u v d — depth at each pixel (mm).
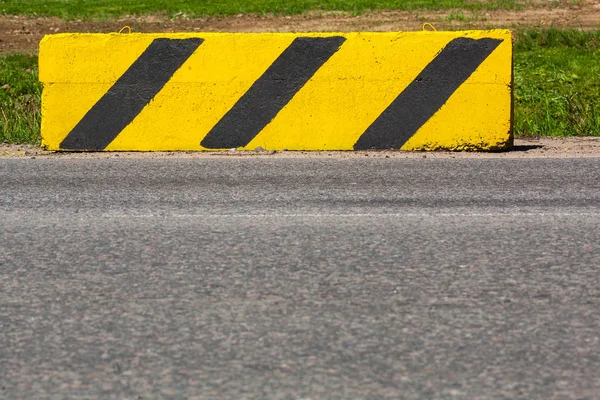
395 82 8289
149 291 4574
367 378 3561
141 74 8359
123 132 8406
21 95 14383
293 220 5957
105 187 7012
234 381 3541
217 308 4324
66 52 8383
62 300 4457
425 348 3846
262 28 26594
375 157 8062
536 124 10930
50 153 8453
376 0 32062
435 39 8242
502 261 5039
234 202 6473
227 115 8359
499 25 25594
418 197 6598
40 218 6086
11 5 32812
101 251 5289
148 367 3676
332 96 8312
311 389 3467
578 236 5551
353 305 4352
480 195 6664
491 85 8258
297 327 4082
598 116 10883
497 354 3785
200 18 29172
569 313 4238
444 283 4668
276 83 8328
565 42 20172
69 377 3592
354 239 5488
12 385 3527
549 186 6961
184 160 7992
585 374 3596
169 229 5762
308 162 7855
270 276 4793
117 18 29484
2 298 4492
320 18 28406
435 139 8312
